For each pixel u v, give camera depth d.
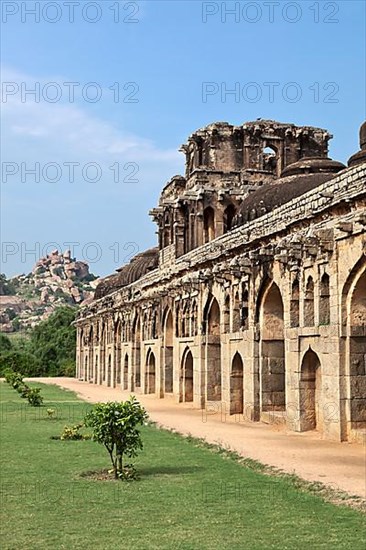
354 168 22.56
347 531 11.91
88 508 13.59
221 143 51.03
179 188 54.09
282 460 19.53
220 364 37.16
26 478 16.69
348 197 21.95
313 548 10.91
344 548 10.91
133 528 12.10
